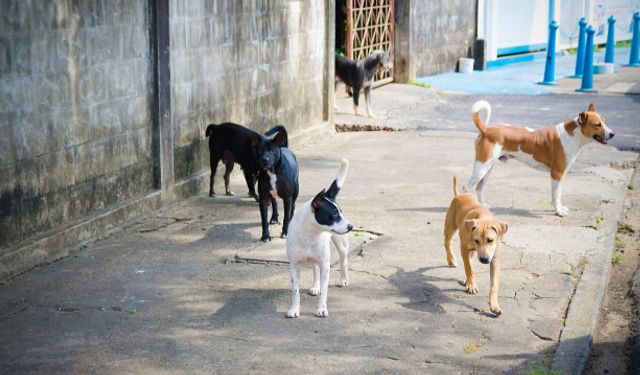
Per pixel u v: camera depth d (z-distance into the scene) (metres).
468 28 20.94
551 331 6.05
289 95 12.50
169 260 7.67
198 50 9.92
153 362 5.61
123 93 8.64
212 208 9.45
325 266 6.31
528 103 16.42
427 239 8.19
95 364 5.58
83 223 8.02
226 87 10.66
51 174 7.71
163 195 9.31
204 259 7.70
